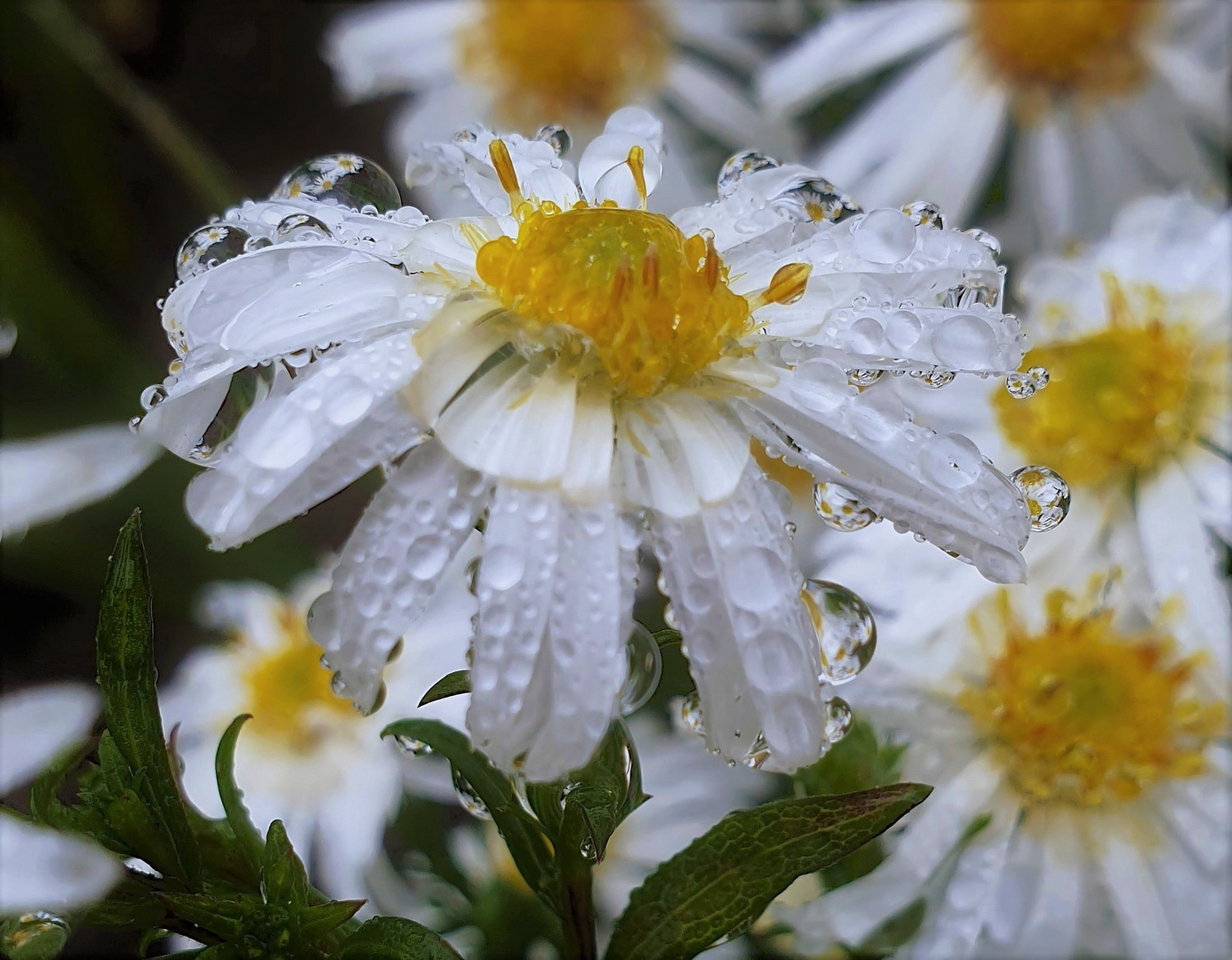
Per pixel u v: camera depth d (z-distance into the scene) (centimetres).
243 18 25
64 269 23
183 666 16
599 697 10
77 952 14
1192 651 13
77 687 10
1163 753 13
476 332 11
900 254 11
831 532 13
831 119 19
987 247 11
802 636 10
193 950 11
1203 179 18
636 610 15
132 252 24
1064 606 13
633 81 19
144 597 11
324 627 10
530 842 11
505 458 10
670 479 10
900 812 11
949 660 13
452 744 11
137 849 11
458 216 11
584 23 19
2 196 22
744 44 19
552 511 10
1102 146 18
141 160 24
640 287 11
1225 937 13
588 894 11
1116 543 13
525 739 10
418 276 11
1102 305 14
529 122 19
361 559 10
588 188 11
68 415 20
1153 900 13
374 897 14
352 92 20
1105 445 13
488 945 14
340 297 11
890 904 13
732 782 14
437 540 10
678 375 11
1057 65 18
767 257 11
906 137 18
